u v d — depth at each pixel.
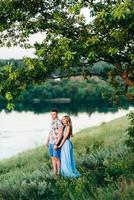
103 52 10.55
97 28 10.79
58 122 15.05
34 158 26.42
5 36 12.53
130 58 10.95
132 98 12.66
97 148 23.09
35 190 13.04
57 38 10.57
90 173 13.55
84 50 10.37
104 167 14.34
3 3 11.35
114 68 12.64
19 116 110.56
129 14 9.49
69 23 11.56
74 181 12.98
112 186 11.05
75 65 11.62
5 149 47.38
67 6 11.84
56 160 15.03
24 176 15.99
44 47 10.62
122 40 10.44
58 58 10.70
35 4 11.67
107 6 10.56
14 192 13.07
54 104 178.12
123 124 31.75
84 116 101.62
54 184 13.74
